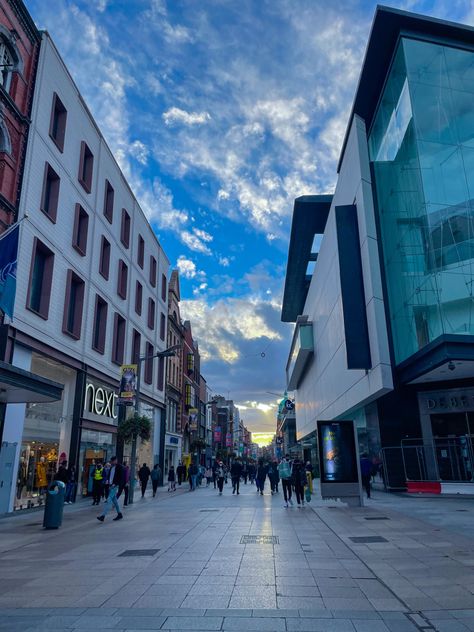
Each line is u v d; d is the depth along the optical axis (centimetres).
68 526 1346
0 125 1677
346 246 2466
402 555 815
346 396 2727
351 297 2378
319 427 1692
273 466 2447
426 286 1891
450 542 918
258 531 1110
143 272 3462
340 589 618
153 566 768
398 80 2188
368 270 2297
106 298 2653
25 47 1877
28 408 1883
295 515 1414
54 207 2042
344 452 1678
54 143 2050
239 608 546
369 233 2355
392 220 2247
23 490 1811
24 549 988
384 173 2359
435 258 1861
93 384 2467
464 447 2031
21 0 1811
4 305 1325
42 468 1983
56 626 491
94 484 2073
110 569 757
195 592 612
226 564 770
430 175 1944
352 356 2280
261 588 626
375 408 2328
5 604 577
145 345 3503
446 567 721
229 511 1571
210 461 6862
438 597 579
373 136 2533
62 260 2095
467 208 1925
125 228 3100
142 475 2359
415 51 2116
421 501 1794
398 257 2170
